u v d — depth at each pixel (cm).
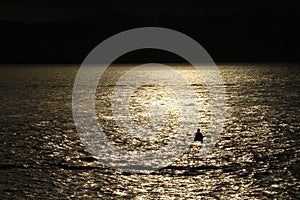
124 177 4325
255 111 9394
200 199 3700
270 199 3650
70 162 4875
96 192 3891
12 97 13575
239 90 15712
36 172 4453
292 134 6481
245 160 4888
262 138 6194
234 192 3831
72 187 4009
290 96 12875
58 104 11456
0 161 4859
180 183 4119
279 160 4850
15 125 7631
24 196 3759
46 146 5753
